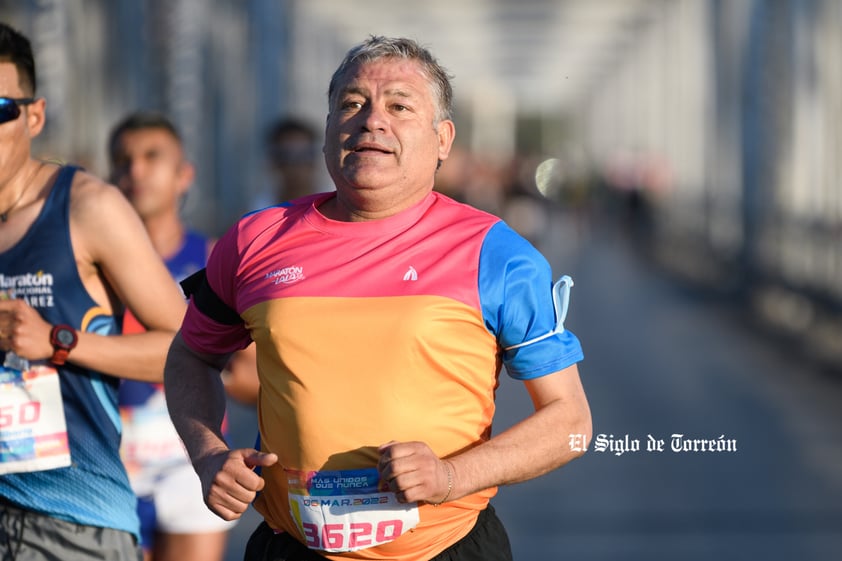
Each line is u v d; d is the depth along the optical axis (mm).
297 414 5285
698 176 52719
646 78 77938
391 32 71312
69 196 6668
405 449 4945
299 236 5559
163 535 8672
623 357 27359
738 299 38719
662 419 19859
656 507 14602
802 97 32281
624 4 64312
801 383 23812
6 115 6566
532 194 62656
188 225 25016
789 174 34562
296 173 11859
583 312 36906
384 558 5395
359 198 5469
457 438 5336
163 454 8562
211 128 34312
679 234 58281
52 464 6543
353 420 5238
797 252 32406
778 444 18016
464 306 5301
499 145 149750
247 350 8750
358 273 5371
